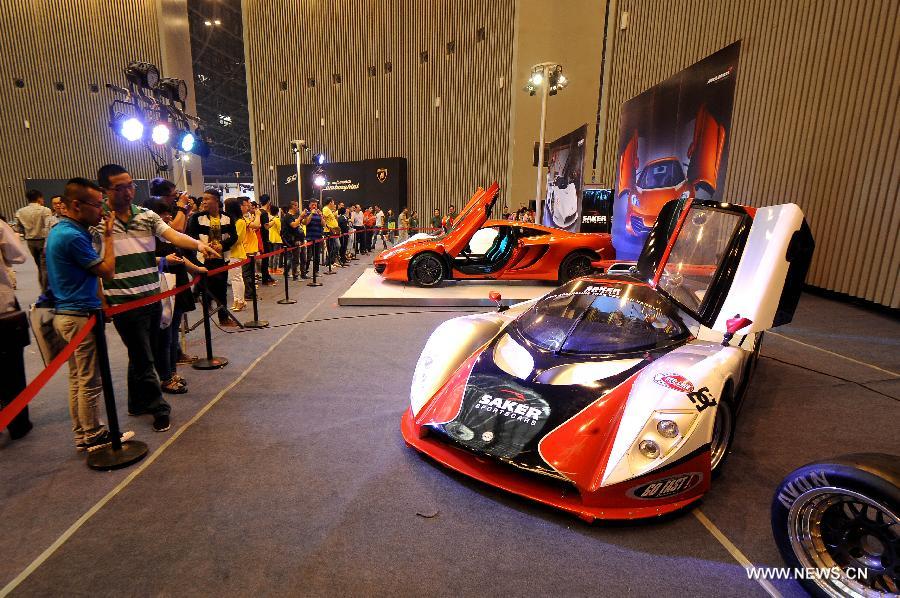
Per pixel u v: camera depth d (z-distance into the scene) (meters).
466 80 16.70
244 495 2.19
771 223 2.63
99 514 2.06
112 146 18.55
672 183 7.42
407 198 18.78
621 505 1.90
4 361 2.65
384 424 2.89
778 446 2.62
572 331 2.57
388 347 4.49
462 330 2.83
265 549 1.84
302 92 20.20
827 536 1.55
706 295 2.71
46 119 18.34
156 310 2.88
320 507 2.10
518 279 6.96
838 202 6.23
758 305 2.57
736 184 8.28
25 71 17.97
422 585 1.66
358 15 18.38
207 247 3.17
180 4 18.55
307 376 3.72
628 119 9.06
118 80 18.05
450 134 17.34
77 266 2.35
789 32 7.02
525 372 2.34
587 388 2.16
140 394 2.90
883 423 2.87
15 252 3.22
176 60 18.27
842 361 3.95
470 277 6.92
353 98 19.20
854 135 5.98
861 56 5.86
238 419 2.97
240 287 6.11
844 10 6.10
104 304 2.62
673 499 1.96
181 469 2.41
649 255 2.94
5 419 1.63
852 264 6.04
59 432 2.84
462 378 2.45
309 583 1.67
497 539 1.89
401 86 18.08
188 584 1.67
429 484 2.26
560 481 1.96
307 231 9.70
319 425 2.88
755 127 7.80
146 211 2.84
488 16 15.88
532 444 1.98
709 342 2.55
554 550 1.83
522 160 15.91
